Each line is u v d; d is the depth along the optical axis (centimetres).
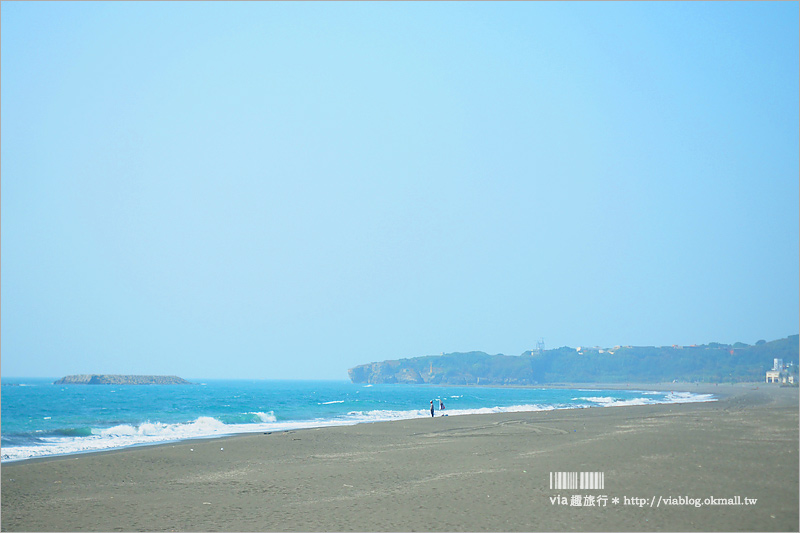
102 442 3216
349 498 1489
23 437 3466
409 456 2302
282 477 1845
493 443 2706
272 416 5444
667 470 1700
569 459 1970
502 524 1185
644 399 10950
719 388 19000
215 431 4009
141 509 1428
